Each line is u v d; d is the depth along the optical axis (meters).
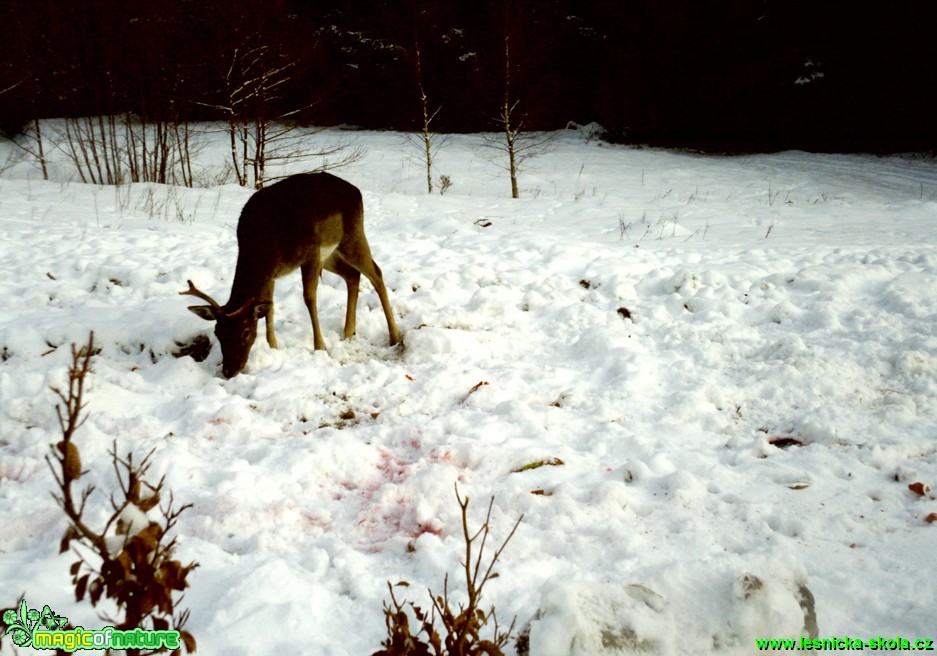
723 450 5.15
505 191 19.80
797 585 3.35
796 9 26.11
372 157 24.50
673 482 4.50
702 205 16.92
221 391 6.08
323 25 30.80
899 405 5.53
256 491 4.52
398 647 2.76
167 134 23.12
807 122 26.33
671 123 27.67
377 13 29.77
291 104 29.91
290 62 22.81
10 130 25.36
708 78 26.72
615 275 8.72
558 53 29.59
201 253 10.36
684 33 26.86
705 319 7.59
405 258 10.00
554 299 8.13
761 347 6.80
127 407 5.83
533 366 6.62
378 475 4.88
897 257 9.65
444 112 29.80
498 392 5.95
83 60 23.34
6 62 24.02
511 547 3.95
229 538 4.12
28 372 6.35
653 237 12.87
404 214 15.16
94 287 8.77
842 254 10.07
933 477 4.65
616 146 27.69
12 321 7.45
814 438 5.22
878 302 7.81
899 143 25.70
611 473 4.77
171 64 22.47
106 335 6.90
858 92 25.66
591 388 6.16
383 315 7.67
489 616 3.42
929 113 25.09
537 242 10.80
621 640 2.97
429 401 5.88
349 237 6.98
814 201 17.91
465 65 28.98
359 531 4.27
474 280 8.73
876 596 3.61
